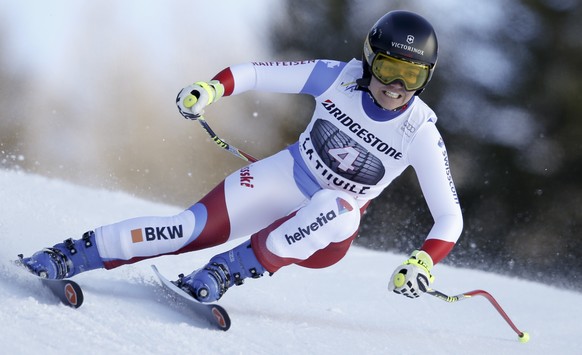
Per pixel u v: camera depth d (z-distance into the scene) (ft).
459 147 193.98
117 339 35.14
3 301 35.86
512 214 184.75
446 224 41.39
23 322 34.24
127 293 41.81
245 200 43.86
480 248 176.65
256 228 44.78
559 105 194.08
